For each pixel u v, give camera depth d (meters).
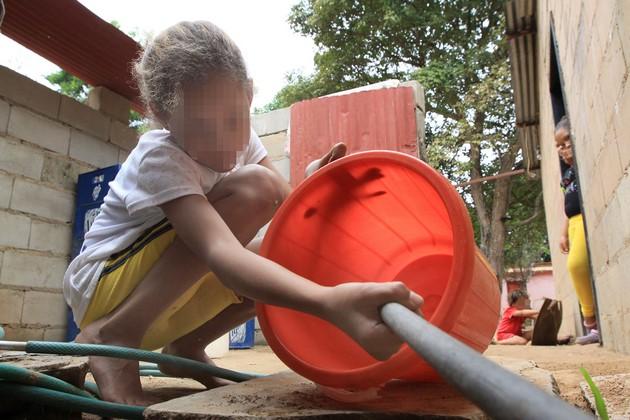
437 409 0.85
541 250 16.16
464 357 0.36
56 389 1.01
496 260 11.88
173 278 1.19
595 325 3.61
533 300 16.03
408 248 1.43
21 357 1.20
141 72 1.22
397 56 12.88
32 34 3.80
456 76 11.24
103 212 1.36
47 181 3.72
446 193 0.92
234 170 1.40
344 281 1.31
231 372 1.33
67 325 3.79
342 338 1.14
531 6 5.52
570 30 3.08
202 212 1.04
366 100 4.08
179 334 1.40
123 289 1.22
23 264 3.52
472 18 12.39
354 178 1.10
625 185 1.94
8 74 3.50
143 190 1.12
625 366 1.81
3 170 3.44
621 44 1.80
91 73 4.24
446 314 0.86
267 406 0.88
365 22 12.12
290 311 1.04
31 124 3.64
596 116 2.42
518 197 13.19
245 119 1.14
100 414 1.00
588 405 1.13
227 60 1.10
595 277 3.06
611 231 2.34
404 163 0.97
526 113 7.20
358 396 0.92
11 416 1.02
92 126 4.10
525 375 1.27
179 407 0.87
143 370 1.69
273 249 1.10
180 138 1.12
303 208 1.12
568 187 3.67
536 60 6.16
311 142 4.15
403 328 0.52
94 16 3.58
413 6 12.44
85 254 1.31
